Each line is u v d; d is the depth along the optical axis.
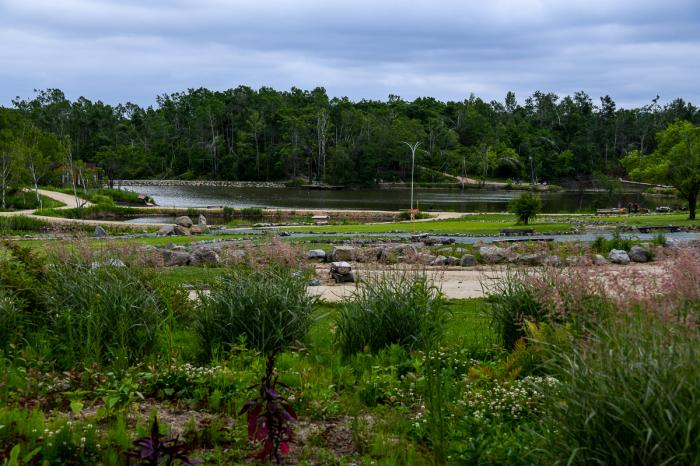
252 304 8.15
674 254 6.74
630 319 4.68
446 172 141.50
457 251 21.83
